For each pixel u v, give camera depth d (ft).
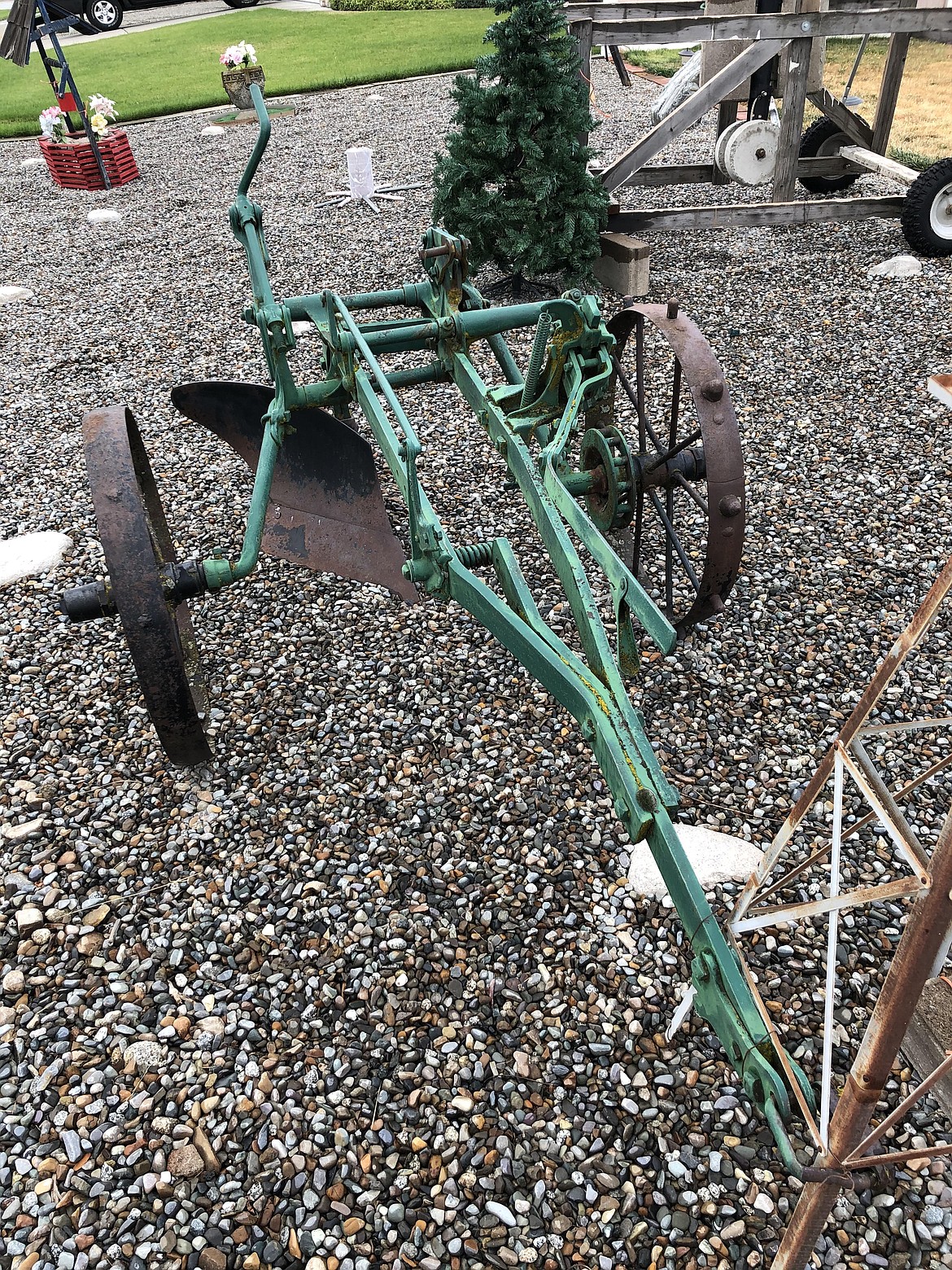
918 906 4.20
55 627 12.99
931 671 11.58
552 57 20.07
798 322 20.89
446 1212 6.81
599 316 10.21
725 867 9.12
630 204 29.12
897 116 38.01
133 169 35.12
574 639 11.98
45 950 8.74
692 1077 7.56
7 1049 7.93
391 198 30.86
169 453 17.08
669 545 12.00
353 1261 6.56
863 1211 6.75
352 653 12.24
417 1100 7.50
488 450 16.63
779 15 21.15
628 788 6.81
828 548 13.80
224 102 46.16
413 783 10.32
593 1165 7.04
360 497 13.89
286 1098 7.54
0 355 21.48
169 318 22.95
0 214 32.01
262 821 9.98
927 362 18.85
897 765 10.28
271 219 29.60
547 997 8.21
